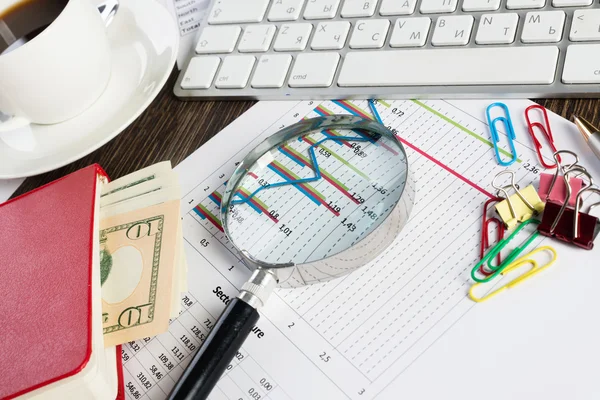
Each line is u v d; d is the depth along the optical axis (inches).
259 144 20.4
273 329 17.8
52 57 21.2
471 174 19.2
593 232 16.4
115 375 17.2
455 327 16.4
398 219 18.1
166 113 24.0
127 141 23.6
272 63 23.3
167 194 19.8
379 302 17.5
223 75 23.6
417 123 20.9
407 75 21.4
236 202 19.9
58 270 17.3
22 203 19.7
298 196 19.4
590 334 15.4
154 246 18.7
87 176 20.0
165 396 17.3
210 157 22.3
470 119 20.4
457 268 17.4
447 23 21.5
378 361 16.5
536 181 18.3
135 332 17.2
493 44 20.8
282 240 18.4
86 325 15.8
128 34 25.0
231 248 19.9
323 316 17.7
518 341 15.8
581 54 19.5
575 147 18.7
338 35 22.9
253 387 16.9
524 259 16.9
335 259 17.3
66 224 18.6
